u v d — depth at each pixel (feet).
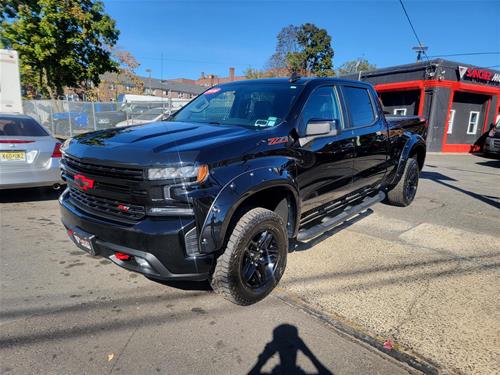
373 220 17.70
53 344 8.21
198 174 8.13
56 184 19.25
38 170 18.44
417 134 19.88
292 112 11.10
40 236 15.01
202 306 9.93
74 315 9.39
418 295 10.43
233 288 9.25
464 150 68.18
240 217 9.52
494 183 29.66
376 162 15.65
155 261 8.27
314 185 11.71
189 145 8.63
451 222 17.53
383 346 8.25
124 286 10.98
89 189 9.21
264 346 8.27
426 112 61.52
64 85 70.59
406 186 19.69
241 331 8.80
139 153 8.38
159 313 9.55
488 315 9.46
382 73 68.90
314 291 10.66
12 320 9.10
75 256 13.08
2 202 20.26
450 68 60.59
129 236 8.37
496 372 7.45
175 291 10.73
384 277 11.52
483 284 11.10
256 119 11.35
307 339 8.53
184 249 8.25
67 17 60.49
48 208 19.22
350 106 14.23
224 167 8.66
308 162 11.14
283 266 10.66
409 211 19.53
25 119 19.62
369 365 7.69
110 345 8.23
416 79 62.90
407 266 12.35
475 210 19.98
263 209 9.83
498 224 17.31
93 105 60.90
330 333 8.75
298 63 136.77
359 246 14.16
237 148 9.07
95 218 9.12
